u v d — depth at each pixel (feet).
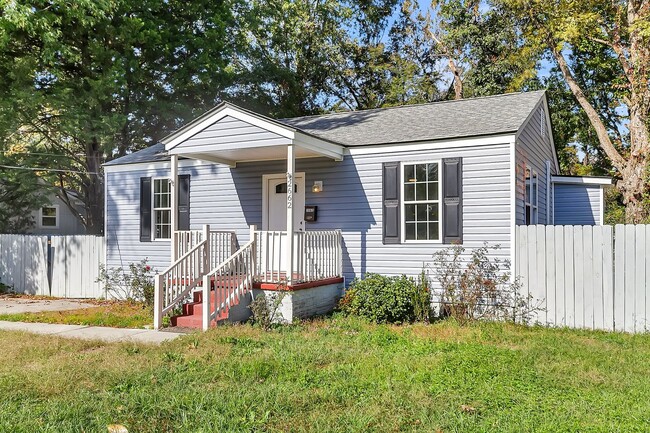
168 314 31.04
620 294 28.78
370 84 102.99
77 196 81.76
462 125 35.40
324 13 97.71
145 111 68.59
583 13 62.75
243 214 40.96
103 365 20.13
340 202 37.11
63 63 60.75
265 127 31.65
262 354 21.97
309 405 15.87
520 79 75.82
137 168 45.44
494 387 17.66
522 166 34.99
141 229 44.98
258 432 13.73
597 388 17.76
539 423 14.32
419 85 97.04
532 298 30.68
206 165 42.60
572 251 29.94
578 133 80.33
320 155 36.11
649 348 24.21
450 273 31.99
